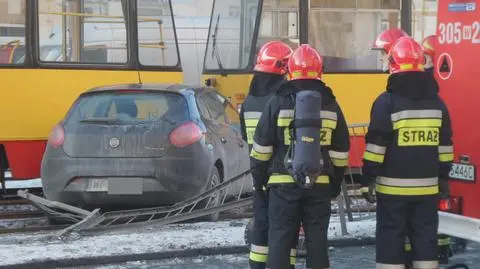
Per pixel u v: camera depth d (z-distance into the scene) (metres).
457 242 11.96
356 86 18.77
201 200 13.18
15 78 16.67
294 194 8.44
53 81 16.98
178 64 18.38
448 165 8.88
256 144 8.65
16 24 16.72
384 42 9.80
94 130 13.25
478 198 9.20
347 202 13.54
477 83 9.15
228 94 19.81
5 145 16.70
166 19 18.20
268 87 9.66
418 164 8.71
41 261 10.77
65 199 13.27
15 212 15.84
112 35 17.53
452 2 9.48
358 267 11.10
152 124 13.28
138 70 17.73
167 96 13.73
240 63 19.25
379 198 8.92
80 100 13.80
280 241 8.55
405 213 8.85
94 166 13.08
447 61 9.57
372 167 8.78
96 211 12.72
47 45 16.97
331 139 8.59
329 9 18.70
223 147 14.43
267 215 9.45
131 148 13.08
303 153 8.13
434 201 8.85
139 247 11.63
